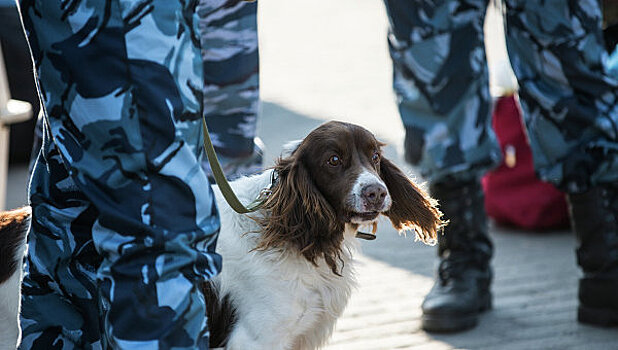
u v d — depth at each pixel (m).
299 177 3.29
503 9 4.72
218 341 3.21
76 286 2.56
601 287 4.51
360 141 3.37
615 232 4.48
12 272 3.01
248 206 3.28
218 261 2.39
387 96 12.75
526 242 6.50
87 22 2.20
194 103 2.32
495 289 5.34
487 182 7.08
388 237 6.78
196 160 2.33
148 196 2.22
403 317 4.84
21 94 8.69
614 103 4.45
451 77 4.61
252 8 4.38
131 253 2.21
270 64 16.41
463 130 4.68
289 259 3.22
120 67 2.19
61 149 2.32
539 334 4.48
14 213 3.22
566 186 4.54
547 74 4.52
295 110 11.98
